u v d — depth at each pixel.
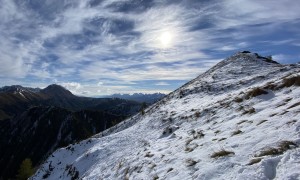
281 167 8.17
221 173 10.30
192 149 16.62
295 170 7.58
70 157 53.84
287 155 8.64
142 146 28.75
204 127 21.98
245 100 23.86
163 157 18.45
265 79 37.72
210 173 10.74
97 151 41.06
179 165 14.52
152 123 41.78
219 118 22.77
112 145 40.38
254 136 12.79
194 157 14.34
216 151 13.12
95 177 28.05
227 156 11.75
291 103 15.95
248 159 10.34
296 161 8.08
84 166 39.72
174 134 25.72
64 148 59.91
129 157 25.77
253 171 8.80
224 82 47.00
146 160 20.00
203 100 39.41
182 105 43.00
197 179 10.90
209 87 46.91
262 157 9.68
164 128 32.72
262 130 13.18
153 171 16.19
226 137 15.25
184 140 20.95
